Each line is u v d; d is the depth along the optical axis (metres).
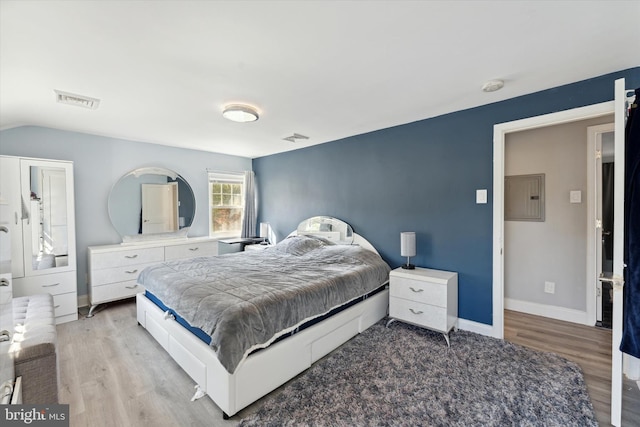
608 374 2.09
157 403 1.82
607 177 2.93
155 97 2.44
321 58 1.83
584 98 2.18
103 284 3.41
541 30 1.55
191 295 2.12
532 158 3.30
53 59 1.79
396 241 3.41
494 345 2.52
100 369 2.19
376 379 2.02
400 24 1.49
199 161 4.76
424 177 3.14
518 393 1.87
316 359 2.25
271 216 5.18
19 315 1.98
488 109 2.67
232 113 2.69
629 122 1.61
